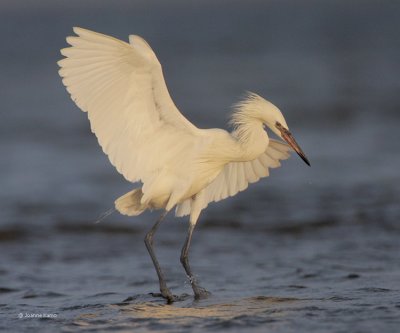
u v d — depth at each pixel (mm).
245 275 12438
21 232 16266
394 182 19922
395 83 42719
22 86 44031
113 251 14734
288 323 9133
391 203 17703
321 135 27672
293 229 15969
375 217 16531
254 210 17812
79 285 12070
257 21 162250
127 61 10383
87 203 18859
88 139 27875
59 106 35906
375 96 37562
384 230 15414
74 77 10391
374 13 185875
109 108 10609
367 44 73438
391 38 81688
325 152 24484
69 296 11297
